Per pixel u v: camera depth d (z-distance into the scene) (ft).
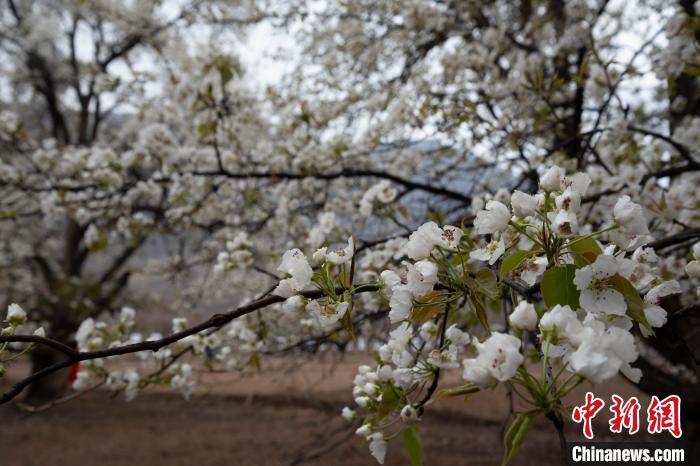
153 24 28.17
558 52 12.28
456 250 3.92
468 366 2.99
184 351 8.40
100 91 13.37
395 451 24.93
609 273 3.34
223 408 35.22
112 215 12.60
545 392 2.95
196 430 30.48
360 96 13.53
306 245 12.16
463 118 9.27
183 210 12.87
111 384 7.78
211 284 21.52
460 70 12.48
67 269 35.76
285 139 13.30
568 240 3.56
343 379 32.30
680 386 10.54
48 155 12.92
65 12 33.22
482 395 34.09
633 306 3.31
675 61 8.38
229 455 25.09
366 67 15.24
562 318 3.04
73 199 12.48
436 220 8.12
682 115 12.72
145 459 24.94
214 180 12.85
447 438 27.25
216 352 10.05
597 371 2.84
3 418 32.19
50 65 35.88
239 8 18.69
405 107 10.75
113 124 41.65
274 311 9.93
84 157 12.57
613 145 9.70
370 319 9.40
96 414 34.53
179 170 13.02
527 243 3.93
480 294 3.90
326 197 12.53
